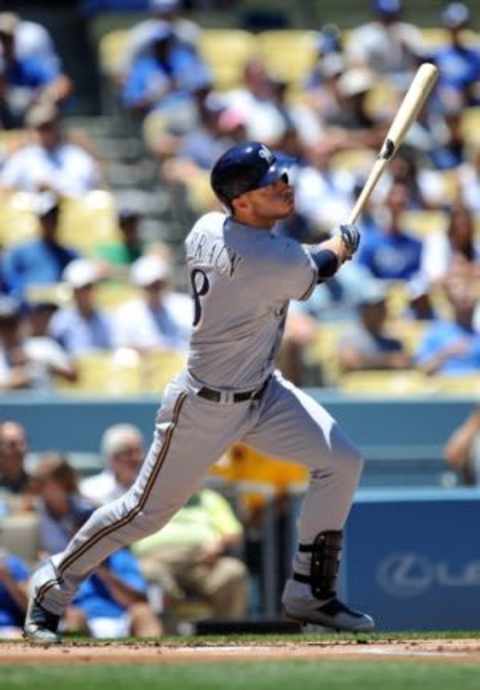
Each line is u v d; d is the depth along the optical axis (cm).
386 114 5975
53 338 4541
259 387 2347
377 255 5100
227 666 2053
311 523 2434
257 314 2297
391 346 4678
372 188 2478
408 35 6272
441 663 2081
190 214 5544
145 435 4203
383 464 4281
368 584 3466
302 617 2503
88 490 3659
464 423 4341
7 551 3575
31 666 2066
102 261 5009
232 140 5591
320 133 5788
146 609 3512
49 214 4803
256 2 6769
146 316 4625
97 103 6506
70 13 6719
